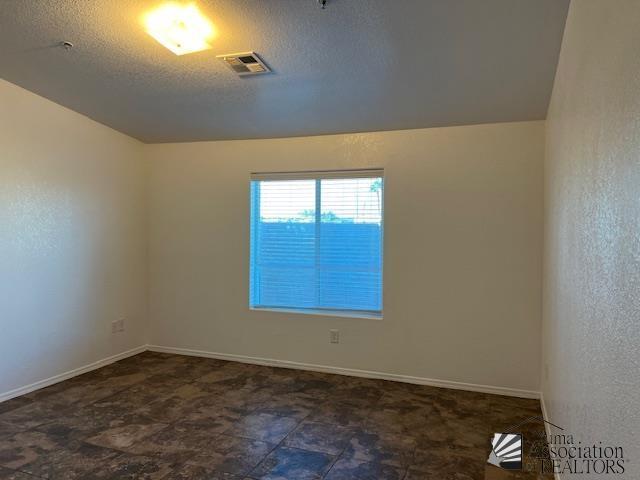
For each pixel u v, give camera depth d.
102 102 3.33
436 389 3.46
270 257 4.10
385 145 3.68
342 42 2.28
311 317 3.91
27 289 3.25
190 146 4.29
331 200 3.91
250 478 2.16
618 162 1.08
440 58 2.42
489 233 3.40
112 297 4.04
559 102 2.34
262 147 4.06
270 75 2.70
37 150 3.29
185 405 3.08
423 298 3.58
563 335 2.04
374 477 2.18
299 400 3.19
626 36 1.01
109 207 3.99
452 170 3.50
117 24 2.19
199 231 4.27
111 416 2.88
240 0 1.94
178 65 2.62
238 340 4.15
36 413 2.90
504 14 1.98
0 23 2.20
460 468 2.27
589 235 1.45
